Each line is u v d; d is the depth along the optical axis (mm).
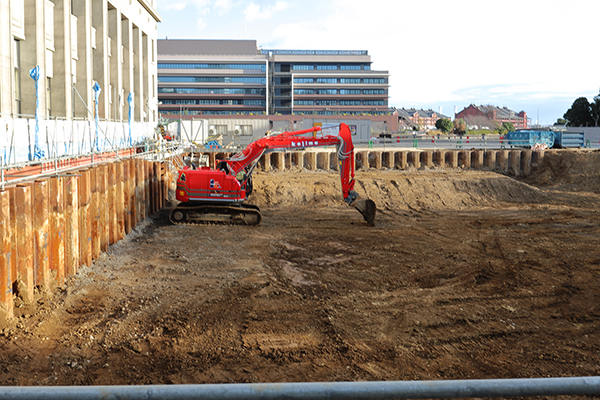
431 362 9750
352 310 12266
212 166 35562
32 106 24484
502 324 11602
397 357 9883
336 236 20734
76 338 10039
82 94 31047
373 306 12586
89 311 11492
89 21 31438
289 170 36969
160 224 21734
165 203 25328
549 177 40969
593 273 15680
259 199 29547
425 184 32406
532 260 17125
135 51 43812
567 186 39062
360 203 23406
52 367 8906
